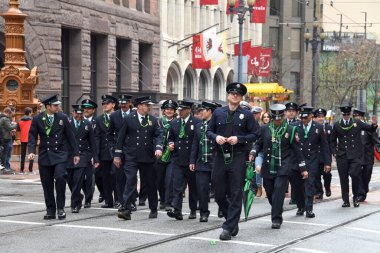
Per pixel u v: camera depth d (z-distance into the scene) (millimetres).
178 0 87812
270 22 134875
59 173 24859
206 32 74812
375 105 129000
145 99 25359
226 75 102438
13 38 52156
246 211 22828
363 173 34062
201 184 24828
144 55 81312
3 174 43031
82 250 19203
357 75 121438
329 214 28625
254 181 26031
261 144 24406
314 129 28812
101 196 30906
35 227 23125
